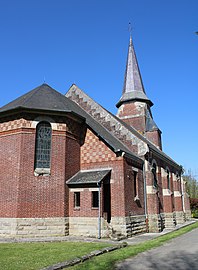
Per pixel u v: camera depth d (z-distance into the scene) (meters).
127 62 37.31
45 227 17.34
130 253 11.73
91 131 20.70
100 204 17.66
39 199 17.61
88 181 18.05
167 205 27.16
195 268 9.06
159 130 32.69
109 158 19.61
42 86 22.78
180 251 12.32
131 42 38.31
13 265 9.48
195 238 16.97
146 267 9.30
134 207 20.08
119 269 9.05
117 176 19.08
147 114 33.34
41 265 9.47
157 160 26.95
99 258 10.84
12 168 17.88
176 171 34.19
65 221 17.98
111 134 24.14
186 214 35.44
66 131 19.34
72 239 16.31
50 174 18.23
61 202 18.12
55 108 19.05
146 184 22.64
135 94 34.06
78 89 27.02
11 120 18.73
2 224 17.17
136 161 21.72
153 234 20.17
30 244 14.35
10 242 15.00
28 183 17.59
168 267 9.26
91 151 20.36
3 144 18.69
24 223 16.95
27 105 18.72
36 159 18.31
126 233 17.98
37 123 18.64
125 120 33.44
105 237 17.14
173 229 24.50
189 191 69.56
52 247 13.27
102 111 25.41
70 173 19.23
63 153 18.89
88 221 17.78
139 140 23.36
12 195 17.41
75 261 9.90
